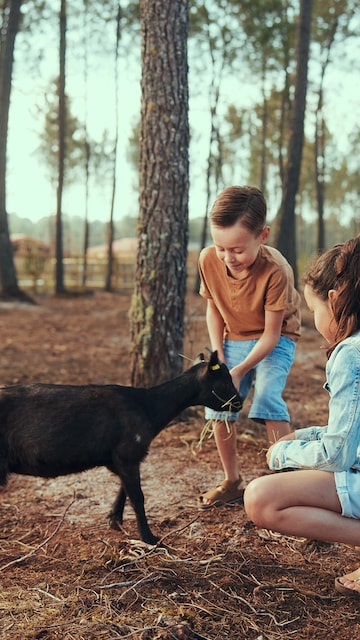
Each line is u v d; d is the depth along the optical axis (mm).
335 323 2797
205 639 2611
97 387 3479
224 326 4152
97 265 31406
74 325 14219
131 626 2660
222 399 3678
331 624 2748
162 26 5562
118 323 14898
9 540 3572
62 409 3340
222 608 2840
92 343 11445
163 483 4418
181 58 5652
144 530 3482
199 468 4707
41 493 4281
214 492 4051
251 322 3934
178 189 5703
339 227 63969
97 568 3201
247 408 6453
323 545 3490
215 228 3426
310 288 2848
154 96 5637
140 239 5770
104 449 3402
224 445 4004
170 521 3789
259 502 2793
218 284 3900
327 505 2775
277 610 2842
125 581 3061
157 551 3361
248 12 20891
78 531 3686
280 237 14523
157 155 5645
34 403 3346
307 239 72438
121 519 3699
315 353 10531
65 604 2846
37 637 2594
